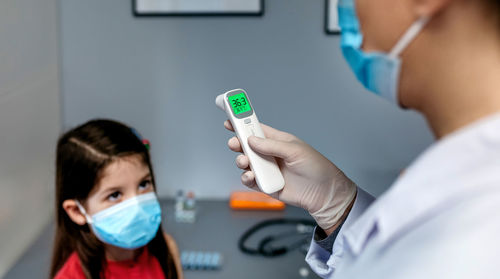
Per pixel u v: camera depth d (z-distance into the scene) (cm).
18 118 149
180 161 190
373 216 41
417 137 183
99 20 178
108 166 102
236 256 149
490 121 35
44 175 172
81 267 108
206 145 189
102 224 103
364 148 186
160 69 182
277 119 184
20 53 150
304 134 185
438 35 37
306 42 177
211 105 185
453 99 37
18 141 149
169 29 178
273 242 158
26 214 157
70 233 110
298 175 76
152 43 180
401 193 38
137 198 105
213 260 144
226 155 190
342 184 75
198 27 178
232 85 182
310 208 77
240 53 179
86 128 109
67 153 106
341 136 185
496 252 31
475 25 35
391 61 41
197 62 181
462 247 32
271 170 75
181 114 186
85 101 185
